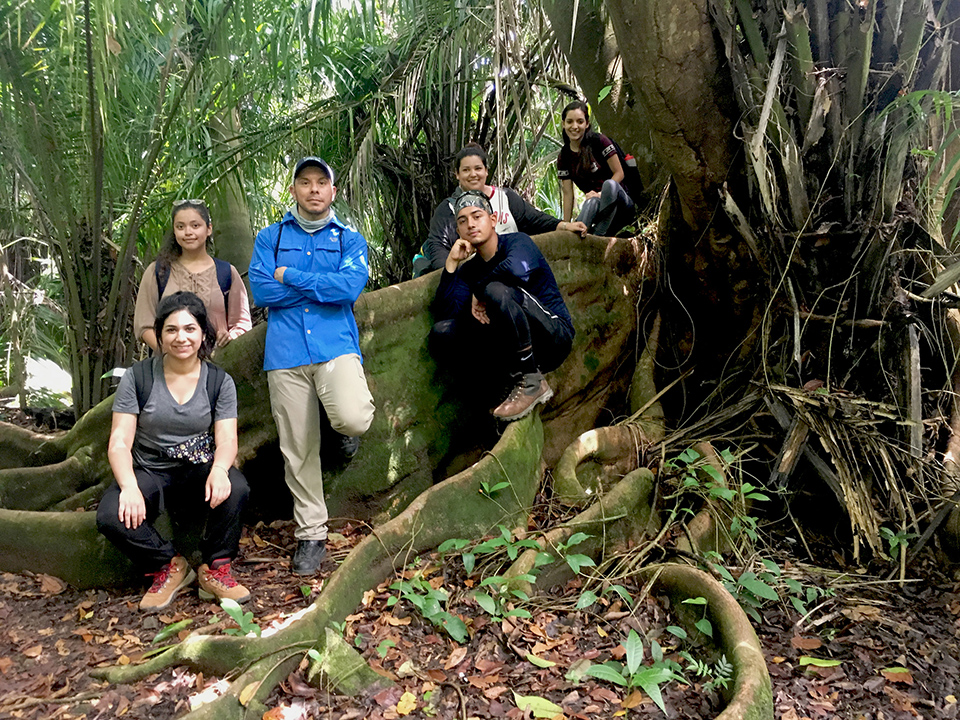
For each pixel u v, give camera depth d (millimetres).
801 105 3834
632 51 3746
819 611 3469
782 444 4266
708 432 4543
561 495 3990
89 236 4609
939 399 4176
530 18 5727
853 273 3992
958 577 3693
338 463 3914
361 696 2619
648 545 3703
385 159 6355
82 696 2572
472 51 5785
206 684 2611
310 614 2852
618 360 4922
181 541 3473
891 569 3785
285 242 3533
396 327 4137
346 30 5902
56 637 2992
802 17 3570
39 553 3438
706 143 3914
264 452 3873
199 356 3273
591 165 5324
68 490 3869
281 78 5375
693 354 4891
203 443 3275
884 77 3682
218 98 5250
